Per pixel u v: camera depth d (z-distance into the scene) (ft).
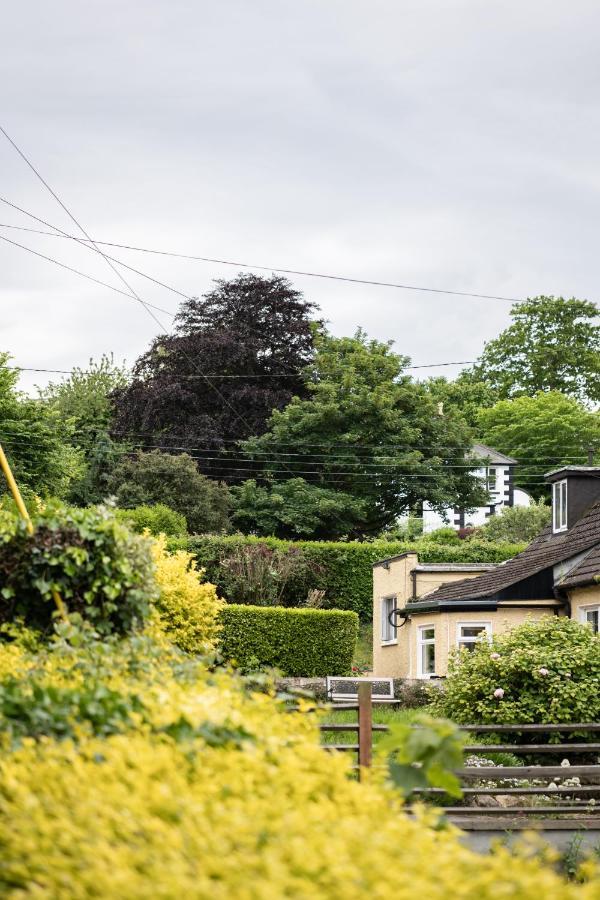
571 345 221.46
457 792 20.76
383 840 14.33
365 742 35.24
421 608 82.74
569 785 43.27
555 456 203.62
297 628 82.69
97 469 169.89
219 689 23.44
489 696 48.16
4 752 18.37
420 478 168.66
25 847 14.79
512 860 14.32
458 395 222.69
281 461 168.25
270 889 12.46
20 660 26.05
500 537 148.46
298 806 15.94
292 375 179.63
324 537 164.76
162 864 13.66
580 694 47.57
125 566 32.17
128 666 26.04
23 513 31.99
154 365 179.42
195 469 154.51
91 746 17.89
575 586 72.33
